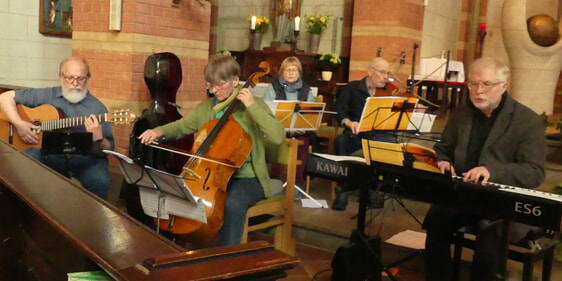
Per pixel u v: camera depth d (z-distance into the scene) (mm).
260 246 1376
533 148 3152
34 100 4250
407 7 8242
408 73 8453
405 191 3127
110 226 1572
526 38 8984
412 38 8484
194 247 4031
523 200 2691
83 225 1569
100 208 1764
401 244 4117
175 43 6191
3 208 2379
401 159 3047
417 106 5203
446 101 8688
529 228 3266
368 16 8297
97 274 1532
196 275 1202
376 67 5355
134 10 5730
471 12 10680
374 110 4645
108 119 4012
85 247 1392
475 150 3414
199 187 3268
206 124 3635
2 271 2422
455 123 3598
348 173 3377
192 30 6359
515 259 3223
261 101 3729
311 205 5043
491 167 3076
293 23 9047
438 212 3371
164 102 4918
